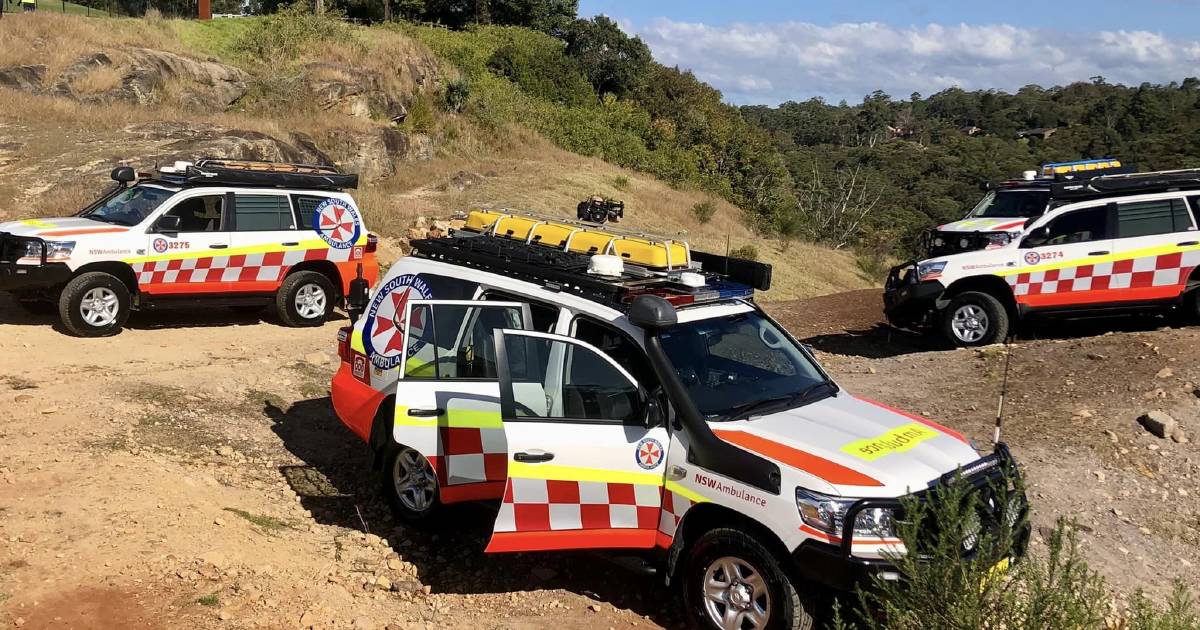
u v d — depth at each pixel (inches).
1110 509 283.6
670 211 1413.6
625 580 223.0
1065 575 159.8
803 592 177.9
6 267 406.6
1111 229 448.8
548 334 205.9
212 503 235.1
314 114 1400.1
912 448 196.5
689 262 247.6
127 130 897.5
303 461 293.6
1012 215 479.5
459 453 224.1
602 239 254.2
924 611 157.3
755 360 224.4
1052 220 455.5
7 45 1116.5
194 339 442.6
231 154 869.2
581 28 2452.0
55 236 414.3
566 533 200.2
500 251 253.4
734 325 230.5
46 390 314.3
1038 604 154.9
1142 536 271.6
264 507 248.7
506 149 1748.3
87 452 254.5
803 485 177.8
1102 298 447.8
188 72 1268.5
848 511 173.9
